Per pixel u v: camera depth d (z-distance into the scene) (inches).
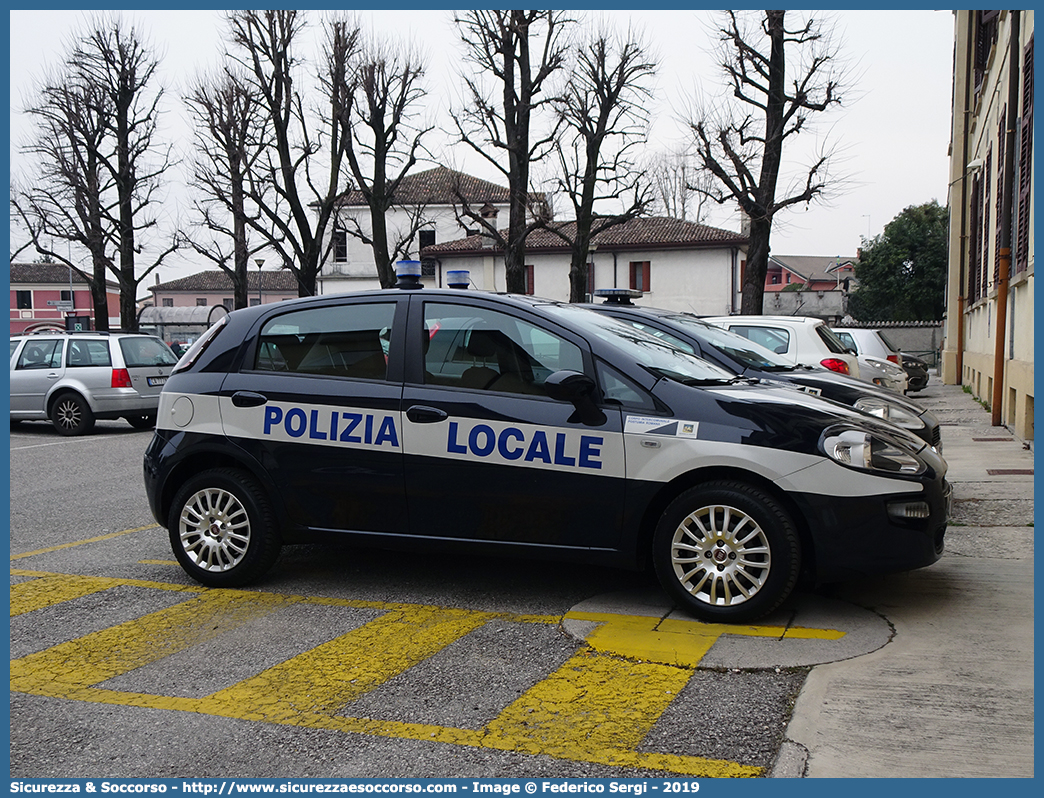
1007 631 161.9
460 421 184.2
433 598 193.5
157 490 209.9
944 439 432.1
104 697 143.5
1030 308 401.1
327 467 194.5
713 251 1658.5
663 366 185.0
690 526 172.4
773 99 742.5
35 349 581.0
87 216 1119.0
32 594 203.3
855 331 603.5
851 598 183.8
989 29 685.3
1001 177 529.3
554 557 180.4
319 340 201.8
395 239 1969.7
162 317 1631.4
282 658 159.3
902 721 125.8
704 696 136.9
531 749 121.4
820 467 164.4
